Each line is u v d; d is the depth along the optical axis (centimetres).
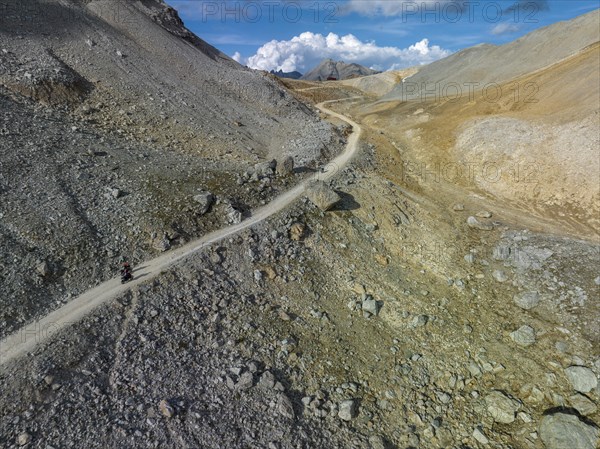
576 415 1908
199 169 3444
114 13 6241
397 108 8706
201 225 2744
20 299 1844
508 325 2472
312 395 1958
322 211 3338
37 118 3306
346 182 3931
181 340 1984
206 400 1756
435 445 1842
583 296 2553
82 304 1953
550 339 2330
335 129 6122
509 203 4000
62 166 2756
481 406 2016
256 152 4619
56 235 2191
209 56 8256
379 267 3009
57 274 2039
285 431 1736
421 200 4094
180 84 5647
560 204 3716
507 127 4734
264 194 3331
